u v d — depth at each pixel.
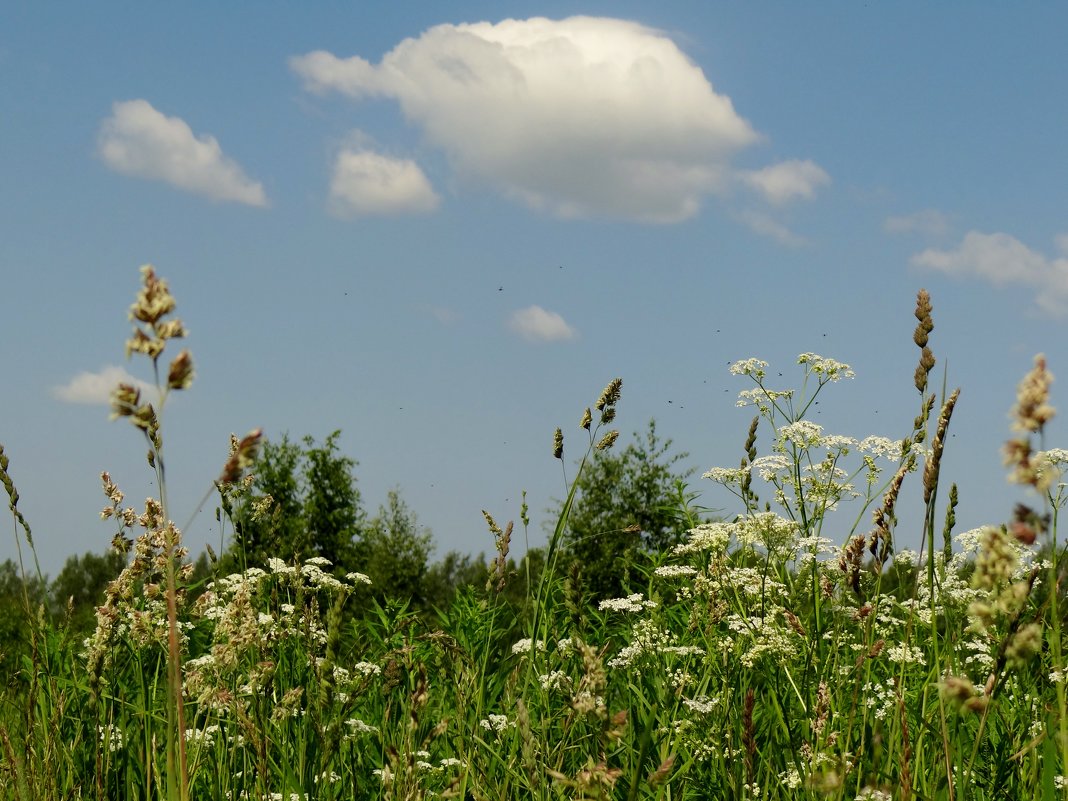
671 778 4.59
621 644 7.09
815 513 5.99
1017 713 4.59
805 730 4.46
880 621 5.61
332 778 4.31
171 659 2.53
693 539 6.43
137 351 2.15
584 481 21.48
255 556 5.72
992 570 2.28
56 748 4.84
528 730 2.88
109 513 5.11
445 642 4.12
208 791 4.63
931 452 3.62
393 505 30.59
